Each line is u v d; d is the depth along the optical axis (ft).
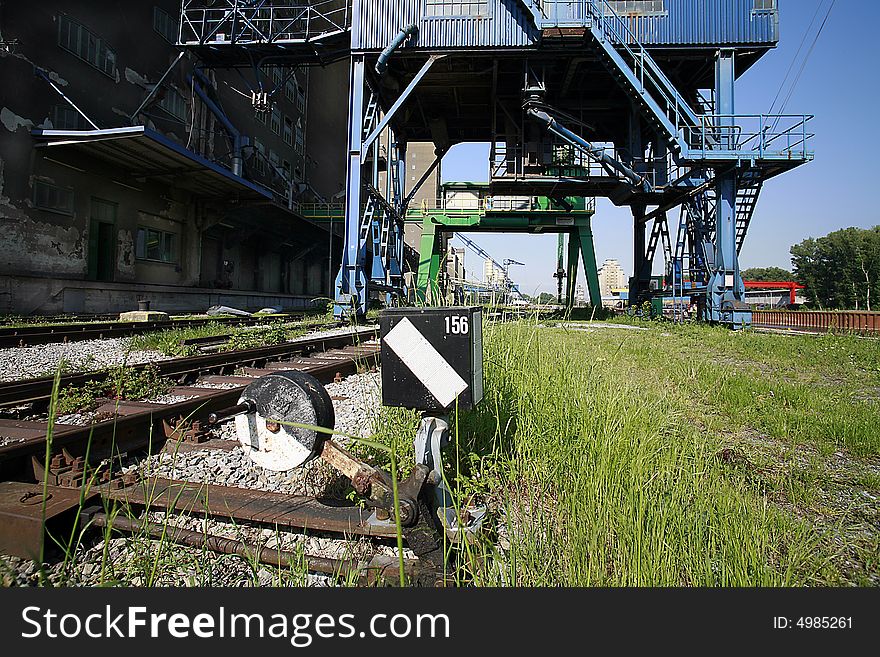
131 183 84.79
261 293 115.03
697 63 76.02
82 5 77.36
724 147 68.08
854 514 11.00
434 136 99.96
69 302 69.87
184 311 90.02
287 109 151.64
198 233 100.78
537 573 7.66
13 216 65.72
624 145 95.35
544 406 13.65
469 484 9.59
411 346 8.73
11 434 13.79
